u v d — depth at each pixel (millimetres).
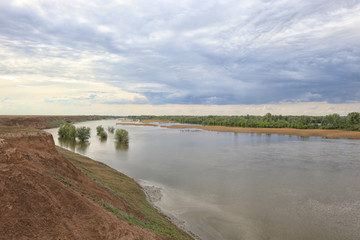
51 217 9102
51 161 15750
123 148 58562
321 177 32500
